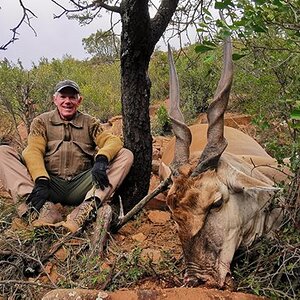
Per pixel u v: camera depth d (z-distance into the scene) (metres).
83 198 2.25
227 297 1.38
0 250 1.87
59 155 2.24
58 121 2.26
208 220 1.56
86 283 1.64
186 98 4.02
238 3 1.30
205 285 1.51
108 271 1.68
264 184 1.60
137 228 2.18
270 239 1.69
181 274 1.67
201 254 1.53
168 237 2.08
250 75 2.44
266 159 2.12
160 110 3.78
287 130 2.10
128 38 2.10
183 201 1.52
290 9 1.30
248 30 1.31
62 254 1.87
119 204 2.30
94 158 2.27
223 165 1.63
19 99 3.56
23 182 2.15
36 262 1.82
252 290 1.51
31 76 4.10
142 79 2.20
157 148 3.28
